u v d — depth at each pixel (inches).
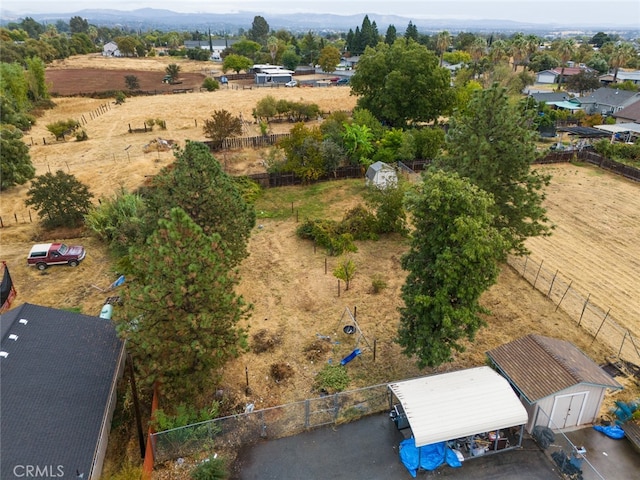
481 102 1031.6
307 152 1819.6
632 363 890.1
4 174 1736.0
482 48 4539.9
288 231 1465.3
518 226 1071.6
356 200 1701.5
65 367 719.1
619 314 1045.8
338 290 1131.3
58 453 594.6
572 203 1684.3
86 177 1860.2
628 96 2977.4
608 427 734.5
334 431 743.7
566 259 1295.5
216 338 722.8
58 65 5629.9
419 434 636.7
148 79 4768.7
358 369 876.6
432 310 752.3
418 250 841.5
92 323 836.0
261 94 3831.2
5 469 547.5
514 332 978.7
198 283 690.2
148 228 1007.6
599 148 2181.3
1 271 1216.2
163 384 719.7
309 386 837.8
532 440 725.3
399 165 1934.1
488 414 666.2
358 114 2230.6
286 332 987.3
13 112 2684.5
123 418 764.0
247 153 2212.1
